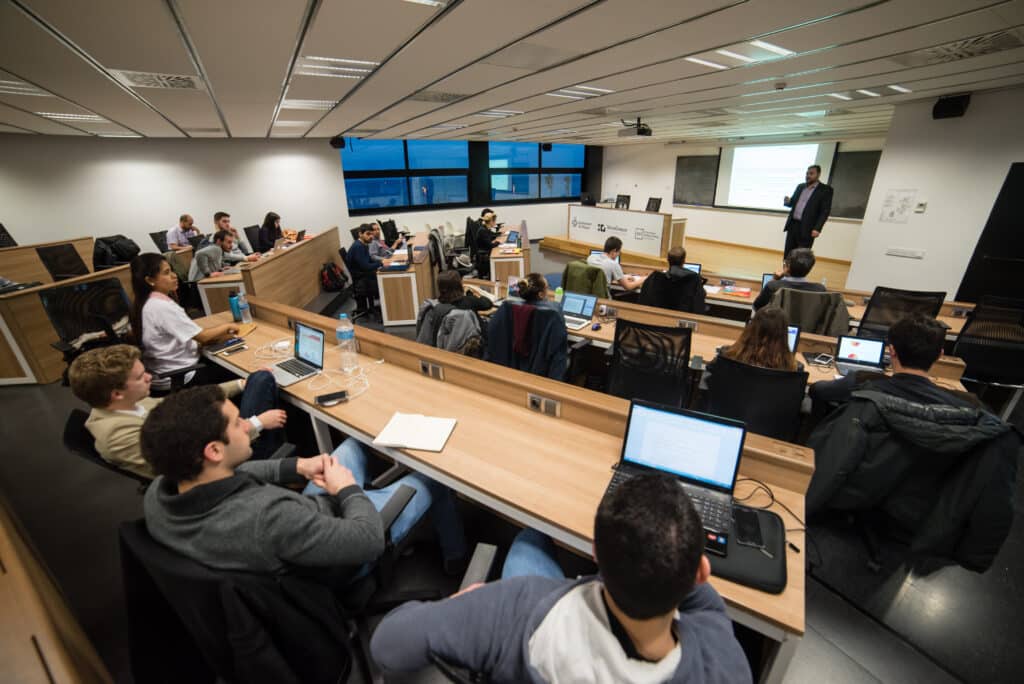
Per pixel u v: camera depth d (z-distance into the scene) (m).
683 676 0.57
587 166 12.92
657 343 2.44
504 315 2.82
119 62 2.63
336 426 1.97
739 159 10.05
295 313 3.06
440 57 2.78
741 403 2.09
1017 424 3.28
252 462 1.46
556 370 2.77
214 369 2.98
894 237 5.20
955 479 1.61
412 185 9.88
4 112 4.12
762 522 1.27
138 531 1.00
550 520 1.31
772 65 3.15
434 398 2.08
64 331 3.22
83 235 6.72
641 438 1.45
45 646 0.90
